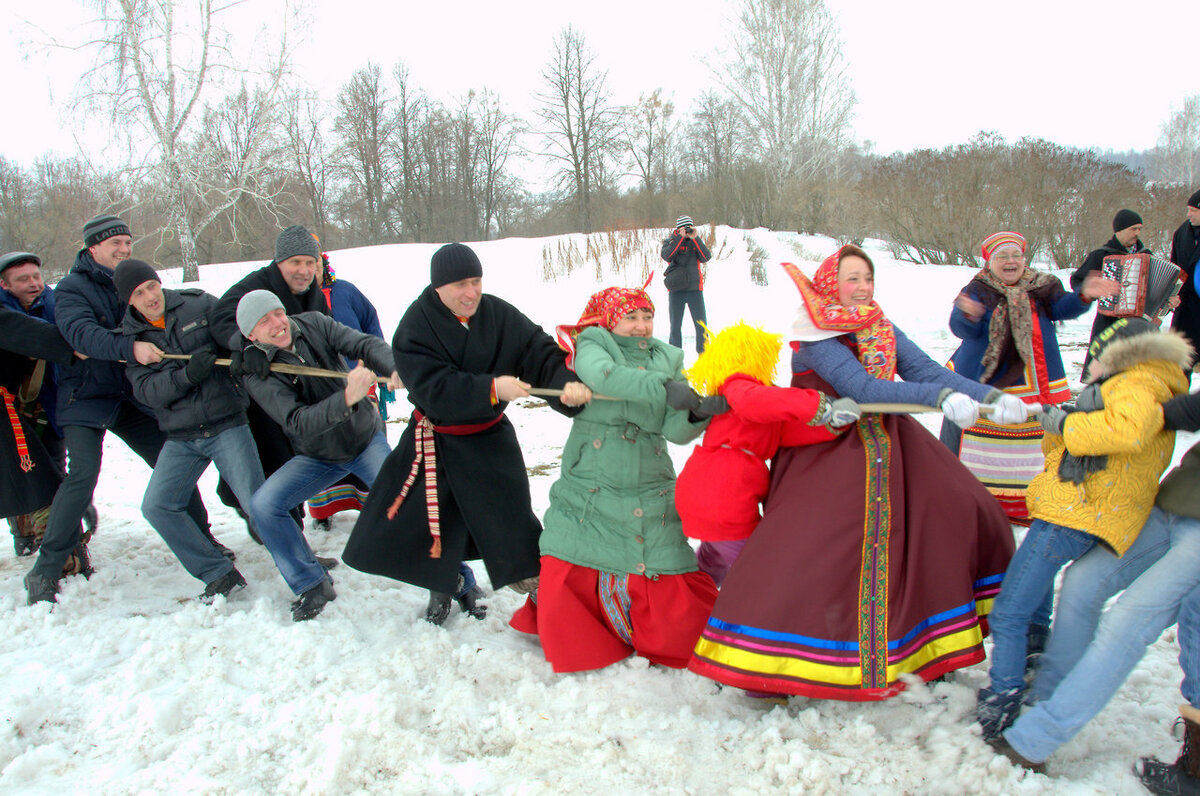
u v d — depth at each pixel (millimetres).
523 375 3707
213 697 3350
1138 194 17812
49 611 4141
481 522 3594
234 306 4223
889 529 2859
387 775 2889
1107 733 2871
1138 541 2625
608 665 3381
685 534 3271
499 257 18812
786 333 11570
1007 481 4352
